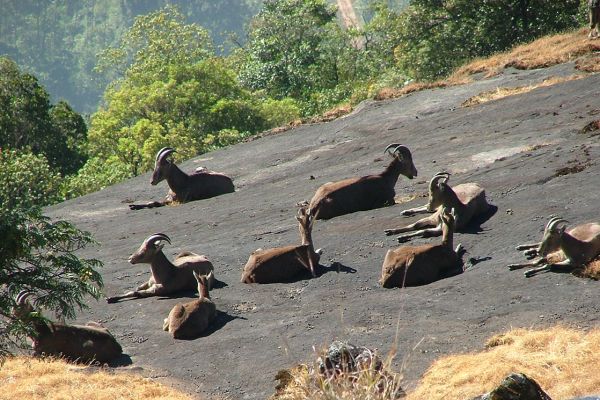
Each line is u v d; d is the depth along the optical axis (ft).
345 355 132.87
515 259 198.39
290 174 350.23
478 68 456.04
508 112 353.92
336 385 109.60
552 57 432.25
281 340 183.11
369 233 233.35
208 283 210.59
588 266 182.60
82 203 357.82
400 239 223.51
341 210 253.85
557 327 159.22
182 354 187.42
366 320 183.32
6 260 163.63
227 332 193.67
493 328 167.12
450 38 640.58
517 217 222.48
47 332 187.21
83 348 187.93
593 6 449.48
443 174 222.28
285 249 216.95
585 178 239.30
